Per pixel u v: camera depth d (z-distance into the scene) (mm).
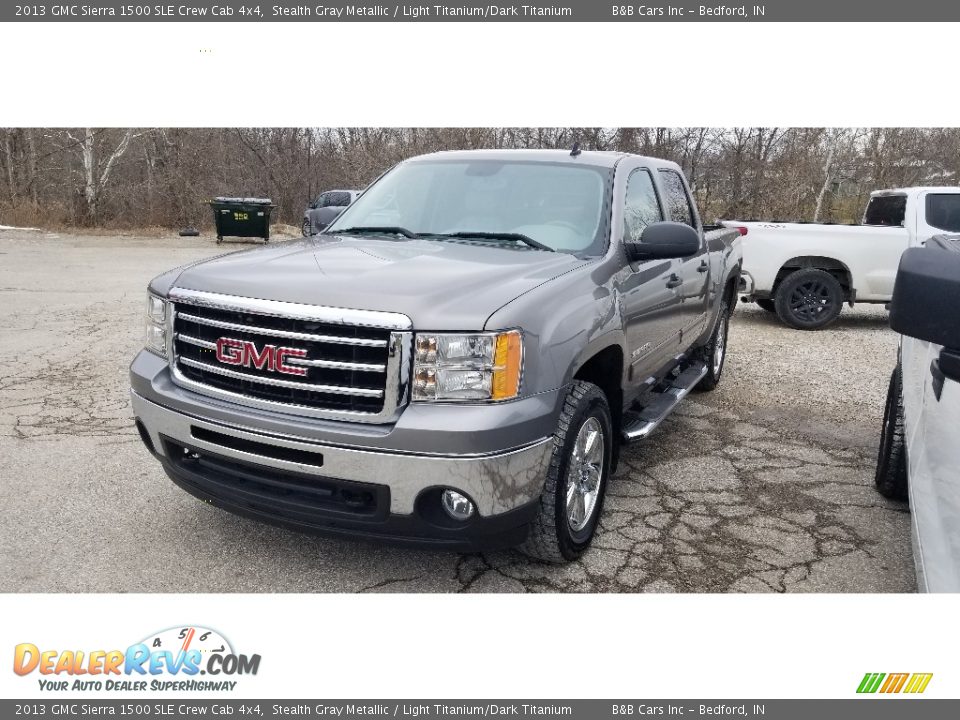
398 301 2980
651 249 4055
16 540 3752
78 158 32375
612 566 3668
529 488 3104
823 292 10453
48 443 5047
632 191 4605
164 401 3367
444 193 4508
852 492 4609
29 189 31359
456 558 3705
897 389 4328
